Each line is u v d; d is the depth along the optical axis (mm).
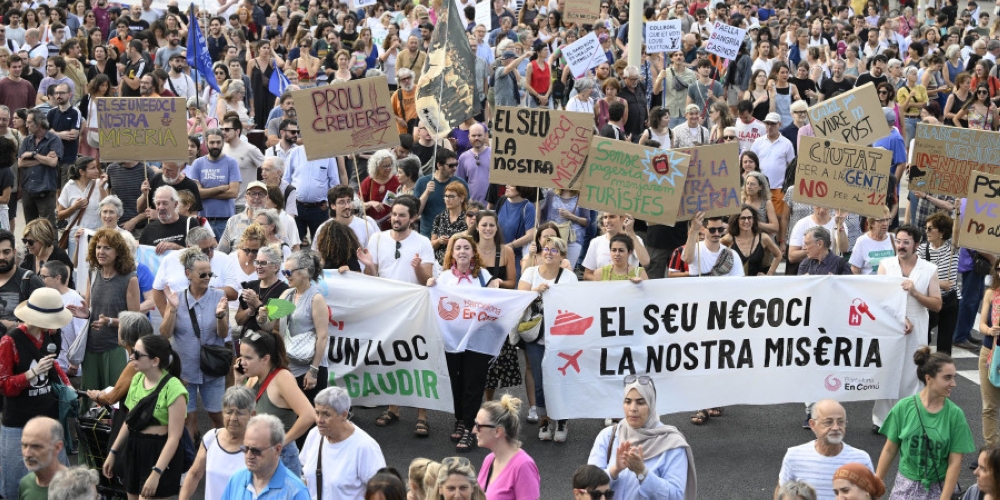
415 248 12117
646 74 23172
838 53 29016
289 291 10492
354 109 13539
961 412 9047
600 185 11758
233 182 15172
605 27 24891
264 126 21938
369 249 12188
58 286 11016
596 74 21188
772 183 17062
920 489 9133
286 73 22438
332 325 11422
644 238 14336
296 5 29094
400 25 26750
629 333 11305
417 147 16938
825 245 12484
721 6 29672
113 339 11008
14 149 15094
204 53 20766
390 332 11312
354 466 8141
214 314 10617
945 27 33375
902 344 11625
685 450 8094
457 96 15508
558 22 27312
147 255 12016
